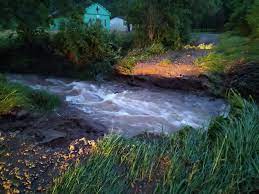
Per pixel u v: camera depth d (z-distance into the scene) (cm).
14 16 955
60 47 1355
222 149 409
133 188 377
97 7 2492
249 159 386
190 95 1005
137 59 1291
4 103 629
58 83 1194
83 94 1048
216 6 2219
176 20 1533
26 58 1355
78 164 411
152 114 831
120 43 1547
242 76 899
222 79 978
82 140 498
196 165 389
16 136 521
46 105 785
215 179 364
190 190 357
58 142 504
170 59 1292
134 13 1541
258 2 879
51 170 416
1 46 1391
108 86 1159
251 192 351
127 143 462
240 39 1054
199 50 1503
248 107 511
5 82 771
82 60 1334
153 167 406
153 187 377
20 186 388
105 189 367
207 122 767
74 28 1363
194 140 450
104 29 1484
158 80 1105
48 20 1115
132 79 1174
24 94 742
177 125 752
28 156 450
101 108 875
